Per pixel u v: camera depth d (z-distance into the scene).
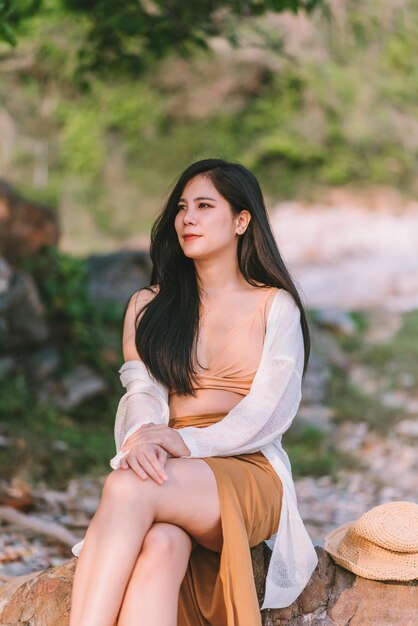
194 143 26.47
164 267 3.79
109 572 3.04
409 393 11.07
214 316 3.71
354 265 18.30
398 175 26.12
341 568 3.76
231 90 26.00
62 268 9.76
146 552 3.12
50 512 6.50
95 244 23.83
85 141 25.12
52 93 23.12
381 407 10.42
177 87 25.86
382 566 3.65
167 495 3.20
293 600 3.54
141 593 3.07
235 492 3.33
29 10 7.10
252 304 3.71
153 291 3.85
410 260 18.62
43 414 8.50
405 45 24.02
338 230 22.05
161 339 3.65
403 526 3.66
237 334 3.65
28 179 24.16
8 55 12.45
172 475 3.25
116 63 9.29
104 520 3.12
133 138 26.05
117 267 11.45
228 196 3.68
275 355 3.60
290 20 17.59
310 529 6.61
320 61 22.78
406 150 25.91
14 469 7.29
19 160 24.02
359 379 11.55
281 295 3.73
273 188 26.48
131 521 3.11
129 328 3.79
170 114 26.30
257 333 3.67
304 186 26.34
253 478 3.44
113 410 9.05
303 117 26.33
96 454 7.81
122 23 8.18
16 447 7.63
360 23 17.55
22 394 8.59
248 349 3.64
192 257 3.68
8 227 9.84
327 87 25.56
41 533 5.77
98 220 24.77
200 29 8.38
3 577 4.98
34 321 9.06
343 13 16.72
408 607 3.63
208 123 26.56
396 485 8.09
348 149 26.25
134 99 25.69
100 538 3.10
